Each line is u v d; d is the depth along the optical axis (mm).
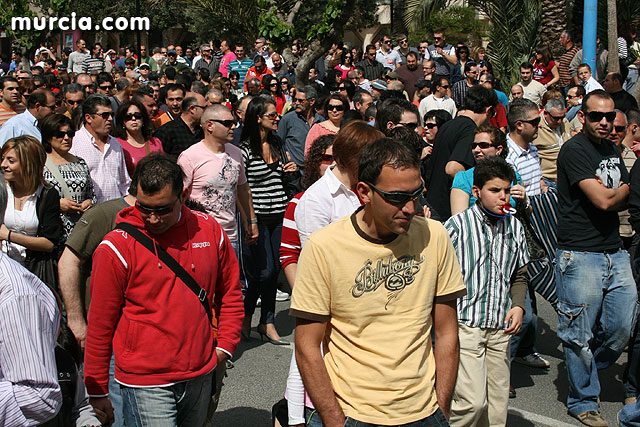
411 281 2719
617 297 4848
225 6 20359
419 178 2598
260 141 6301
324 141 4270
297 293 2746
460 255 4113
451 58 16141
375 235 2701
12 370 2479
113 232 3166
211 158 5613
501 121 8992
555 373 5828
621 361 6125
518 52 16641
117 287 3129
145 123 6613
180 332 3148
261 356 6059
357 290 2684
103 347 3162
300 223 3764
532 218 5348
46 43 25547
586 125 4777
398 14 30953
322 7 26125
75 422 2828
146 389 3117
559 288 4973
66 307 3836
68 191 5500
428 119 6945
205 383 3291
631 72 13031
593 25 12562
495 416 4238
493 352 4188
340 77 13789
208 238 3316
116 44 31844
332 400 2705
